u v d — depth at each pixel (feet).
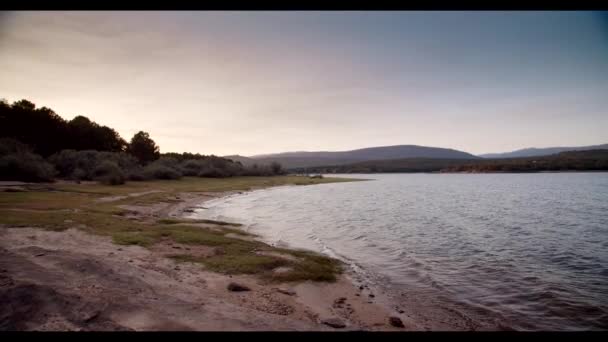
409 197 196.54
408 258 54.54
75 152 217.15
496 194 210.18
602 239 71.15
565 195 189.37
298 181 410.11
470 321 30.27
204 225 76.43
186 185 231.71
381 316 30.53
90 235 53.42
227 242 55.83
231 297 31.65
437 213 119.55
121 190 152.35
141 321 22.31
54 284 25.96
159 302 25.98
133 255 44.27
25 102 254.88
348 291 37.01
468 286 40.60
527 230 83.35
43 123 244.22
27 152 167.53
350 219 102.83
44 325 20.10
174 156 442.50
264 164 541.75
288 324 25.49
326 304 32.63
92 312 22.25
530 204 147.54
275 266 43.75
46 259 33.45
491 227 88.38
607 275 45.34
